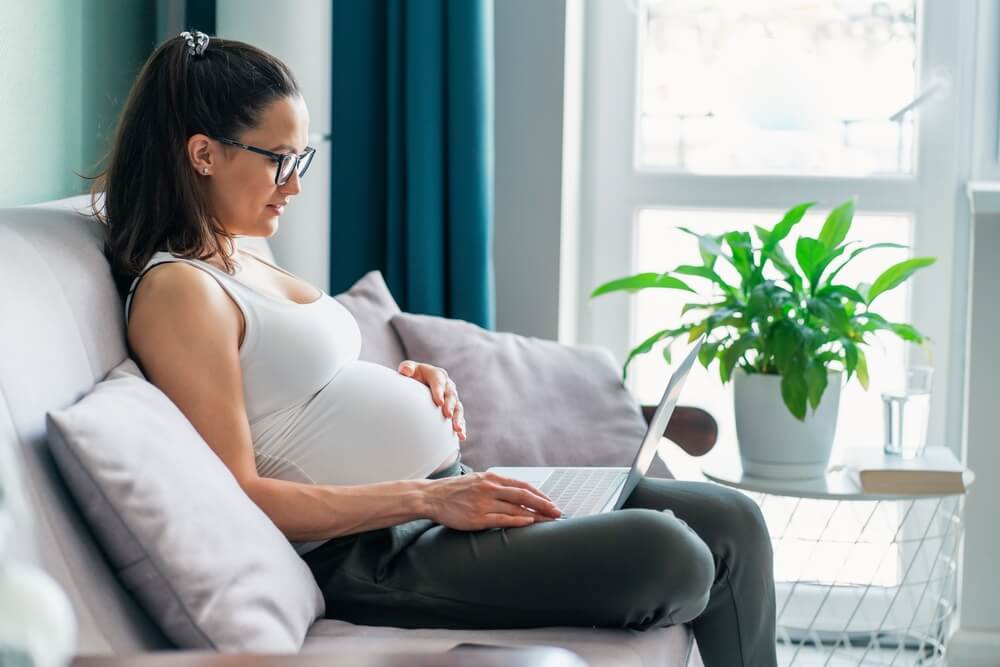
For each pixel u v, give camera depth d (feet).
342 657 2.31
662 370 9.05
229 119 4.74
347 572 4.51
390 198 7.75
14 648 1.65
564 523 4.40
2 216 4.22
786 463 6.56
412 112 7.60
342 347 4.94
